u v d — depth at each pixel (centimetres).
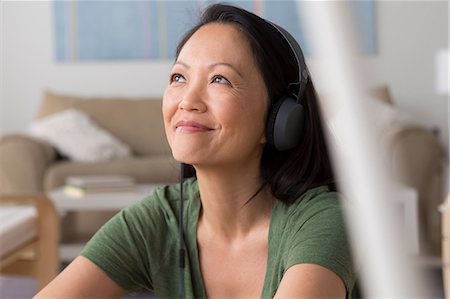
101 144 472
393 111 464
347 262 80
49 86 577
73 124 479
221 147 83
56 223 272
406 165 398
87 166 436
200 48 84
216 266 93
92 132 482
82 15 572
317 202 88
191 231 94
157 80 573
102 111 520
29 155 430
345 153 16
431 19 565
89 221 414
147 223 96
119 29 572
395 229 16
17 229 266
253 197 91
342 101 16
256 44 84
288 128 86
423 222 396
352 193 16
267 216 92
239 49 84
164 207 98
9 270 274
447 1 563
